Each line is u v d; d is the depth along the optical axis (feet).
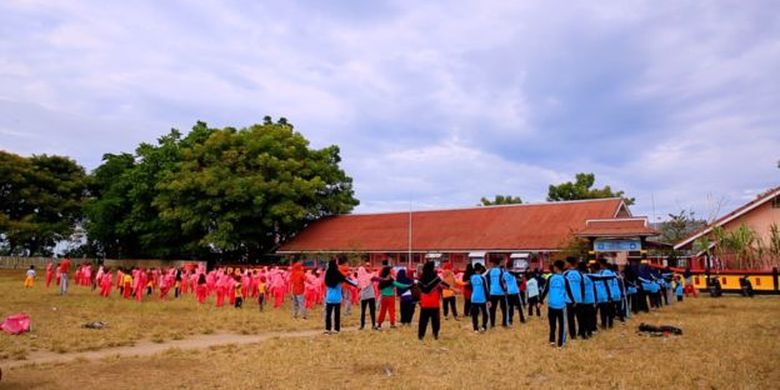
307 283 76.18
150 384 31.01
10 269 203.41
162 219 170.71
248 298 89.40
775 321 54.80
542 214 138.72
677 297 84.12
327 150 189.98
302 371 34.04
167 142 188.44
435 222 153.69
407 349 41.37
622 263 109.60
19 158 209.87
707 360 35.35
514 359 37.04
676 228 131.54
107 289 91.81
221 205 162.91
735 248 105.81
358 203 196.65
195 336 50.29
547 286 43.73
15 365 36.11
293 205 163.12
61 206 216.95
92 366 35.70
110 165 213.87
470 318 63.46
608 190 183.52
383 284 54.13
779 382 29.71
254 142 171.53
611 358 36.81
